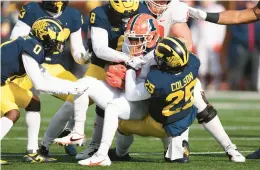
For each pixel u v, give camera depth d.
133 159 21.27
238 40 46.75
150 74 18.91
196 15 21.66
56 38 19.78
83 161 19.30
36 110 20.39
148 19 19.55
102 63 20.86
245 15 21.64
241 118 35.97
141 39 19.41
